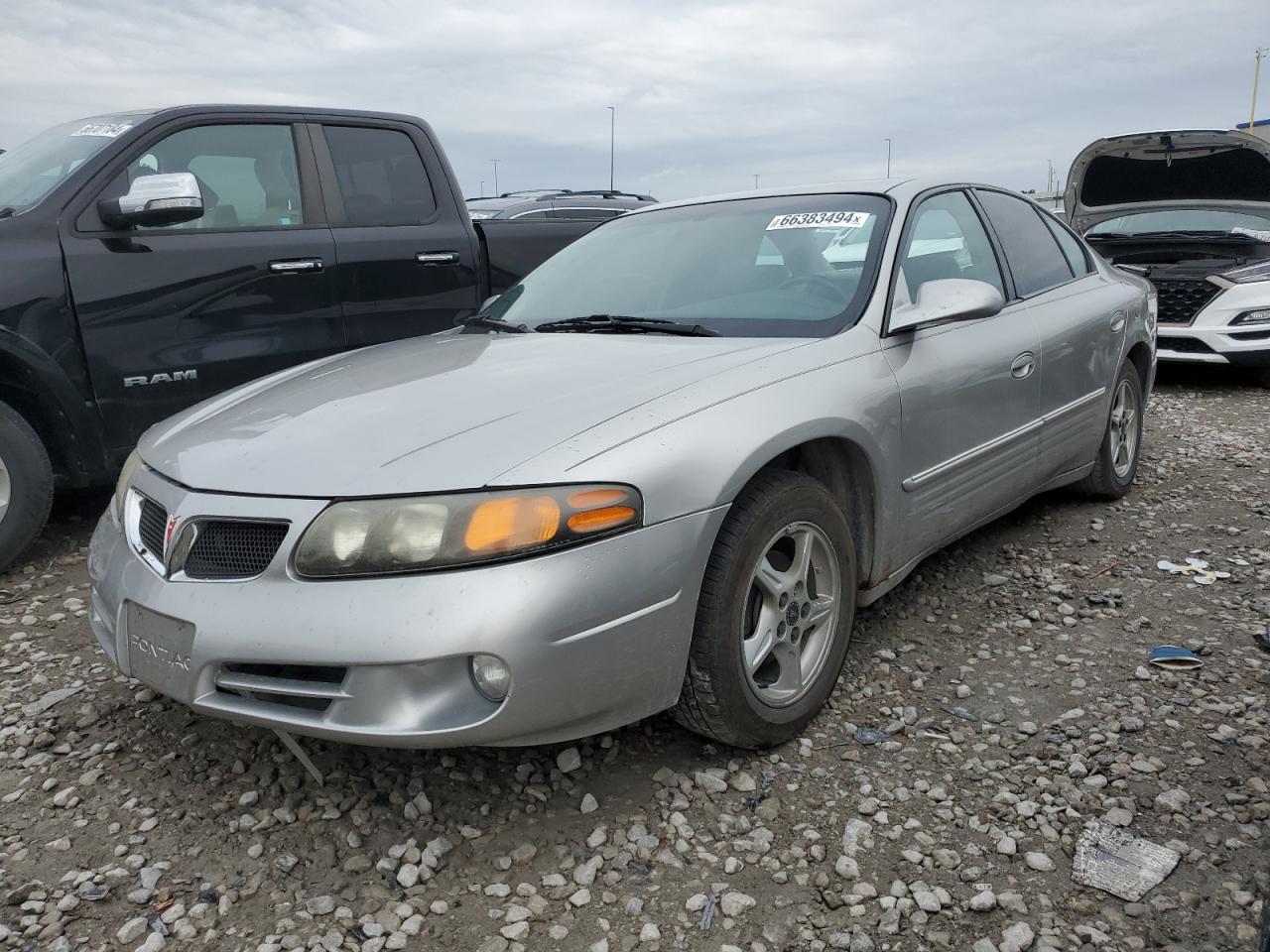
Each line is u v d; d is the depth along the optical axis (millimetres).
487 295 5594
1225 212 8195
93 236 4188
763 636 2529
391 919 2068
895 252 3174
